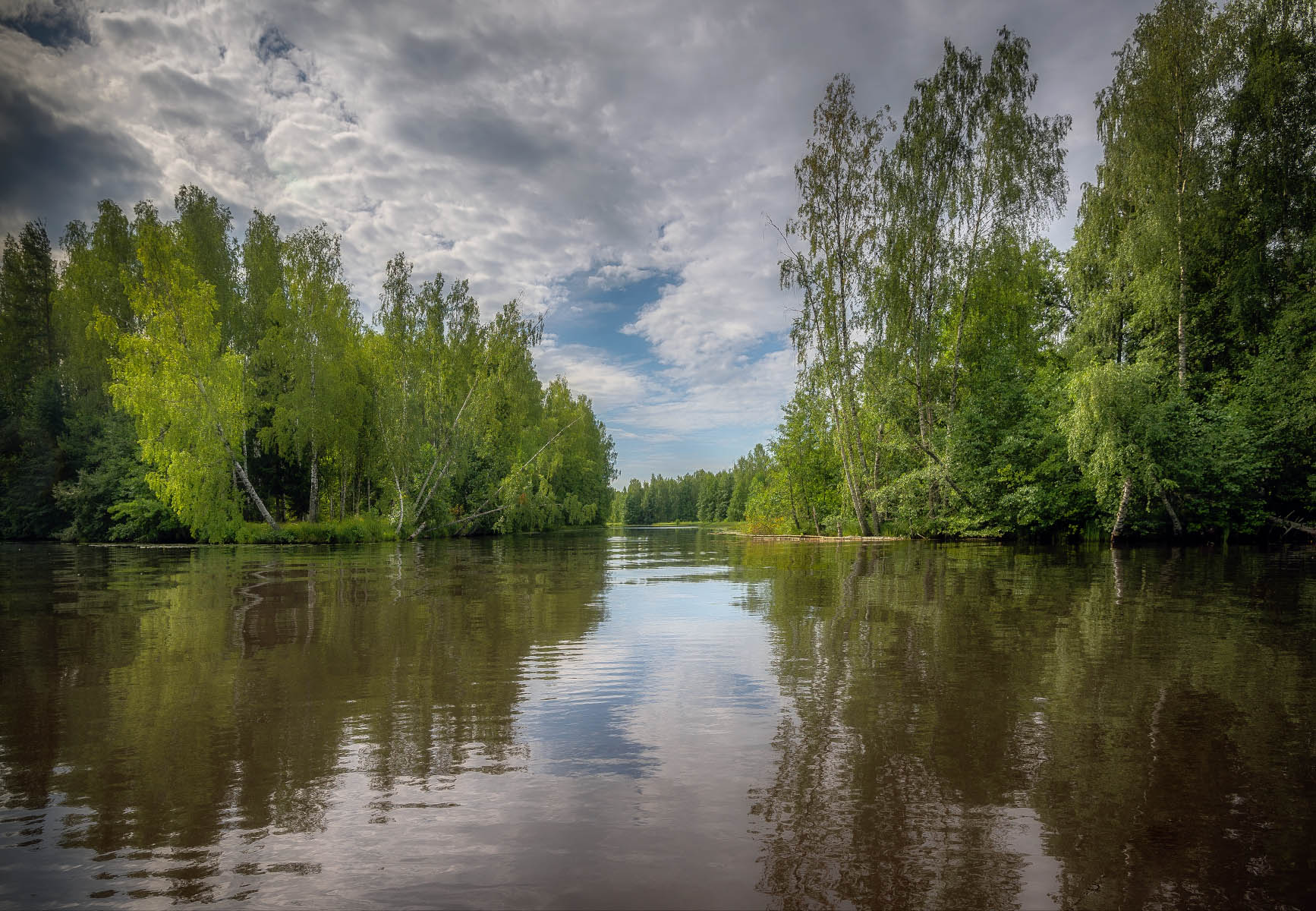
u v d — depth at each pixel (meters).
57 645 7.96
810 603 11.12
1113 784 3.78
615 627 9.02
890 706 5.29
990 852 3.02
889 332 29.12
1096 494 24.72
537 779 3.90
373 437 41.44
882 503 31.95
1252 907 2.57
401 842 3.12
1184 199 24.70
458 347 40.56
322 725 4.94
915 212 28.72
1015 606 10.33
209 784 3.86
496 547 32.22
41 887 2.73
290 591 13.34
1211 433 23.12
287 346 36.69
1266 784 3.78
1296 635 7.98
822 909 2.54
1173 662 6.67
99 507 37.00
